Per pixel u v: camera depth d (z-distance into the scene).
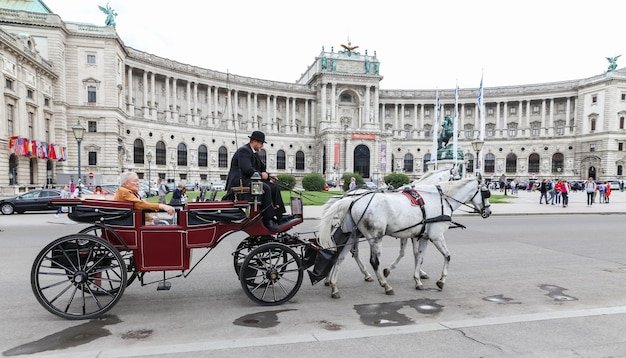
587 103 95.69
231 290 9.10
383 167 93.44
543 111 101.25
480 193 10.12
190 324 6.98
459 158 58.44
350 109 102.00
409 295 8.77
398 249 14.43
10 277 10.15
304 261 8.66
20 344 6.13
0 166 44.44
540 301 8.36
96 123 64.62
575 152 98.19
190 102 85.44
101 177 62.34
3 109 45.09
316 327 6.84
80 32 63.00
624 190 74.44
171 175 80.56
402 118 109.06
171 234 7.68
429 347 5.97
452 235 17.84
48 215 27.59
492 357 5.65
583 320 7.14
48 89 57.41
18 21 56.91
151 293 8.85
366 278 9.89
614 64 91.56
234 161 8.97
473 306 8.02
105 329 6.74
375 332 6.54
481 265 11.79
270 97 98.25
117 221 7.59
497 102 105.19
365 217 8.69
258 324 6.98
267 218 8.49
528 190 72.44
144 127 75.94
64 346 6.06
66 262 7.34
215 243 8.05
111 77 65.12
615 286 9.55
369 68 99.38
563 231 19.31
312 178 57.41
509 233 18.55
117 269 11.24
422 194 9.46
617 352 5.84
